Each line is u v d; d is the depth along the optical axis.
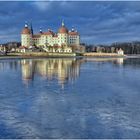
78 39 197.00
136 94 21.39
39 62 77.56
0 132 11.68
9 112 15.26
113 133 11.50
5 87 25.42
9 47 197.25
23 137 11.02
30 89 24.16
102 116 14.36
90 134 11.37
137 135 11.26
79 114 14.77
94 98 19.62
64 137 11.03
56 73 41.12
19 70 46.97
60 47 179.62
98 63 74.56
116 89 24.23
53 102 18.11
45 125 12.65
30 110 15.80
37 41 193.75
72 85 26.97
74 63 73.25
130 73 42.16
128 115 14.55
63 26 191.12
